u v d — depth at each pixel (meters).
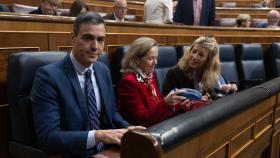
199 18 2.99
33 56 1.14
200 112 0.80
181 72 1.62
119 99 1.39
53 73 1.05
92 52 1.08
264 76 2.88
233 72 2.61
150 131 0.65
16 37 1.31
